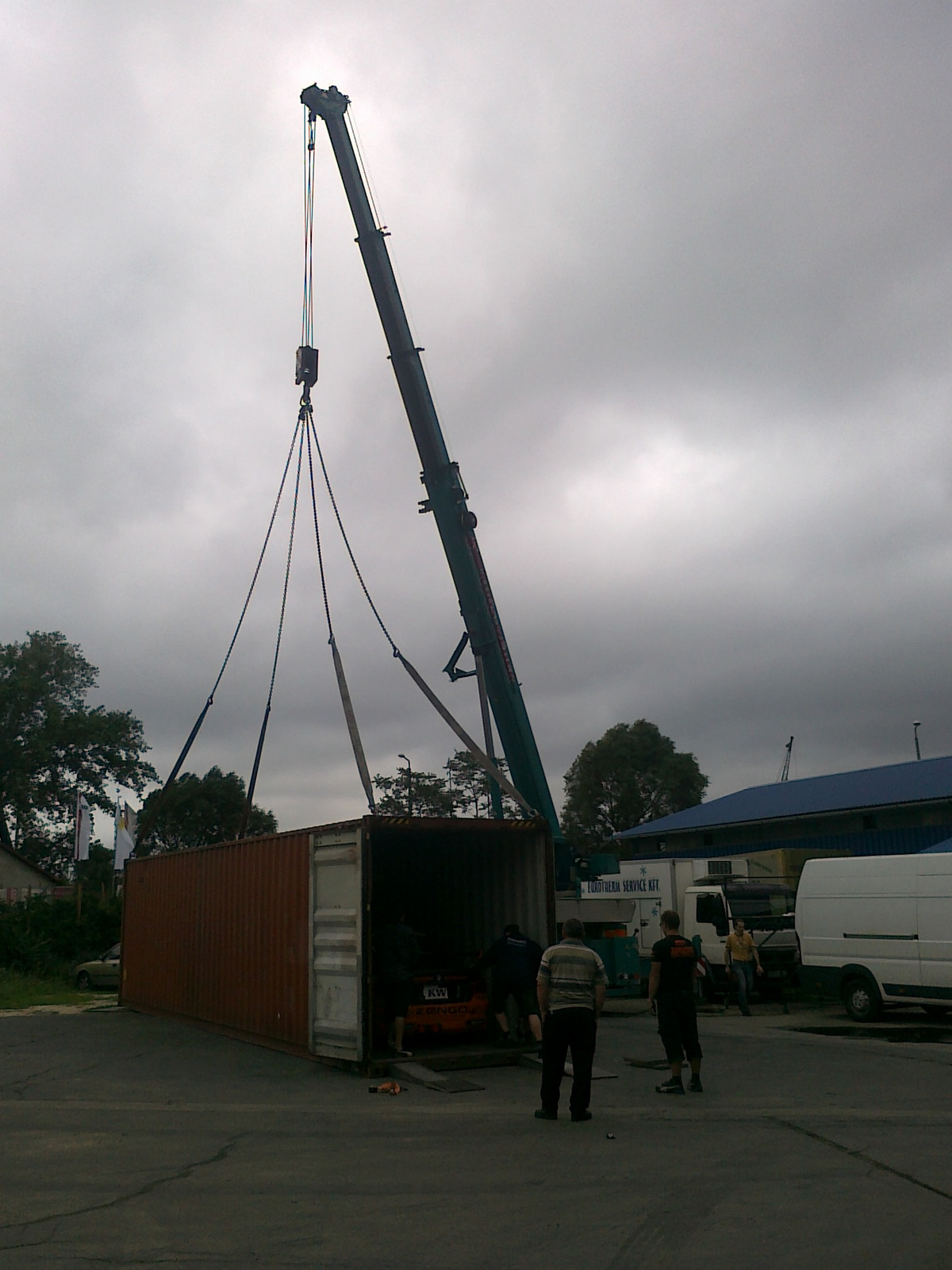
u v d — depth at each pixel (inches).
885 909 661.3
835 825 1342.3
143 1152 310.2
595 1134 326.3
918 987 637.3
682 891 940.0
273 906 549.6
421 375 781.9
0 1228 231.6
